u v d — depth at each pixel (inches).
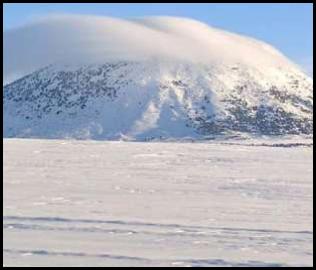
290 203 1556.3
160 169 2556.6
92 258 886.4
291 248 979.9
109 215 1291.8
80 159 2955.2
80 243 983.6
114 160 2967.5
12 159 2812.5
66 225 1146.0
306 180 2172.7
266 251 954.7
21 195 1617.9
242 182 2078.0
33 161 2748.5
